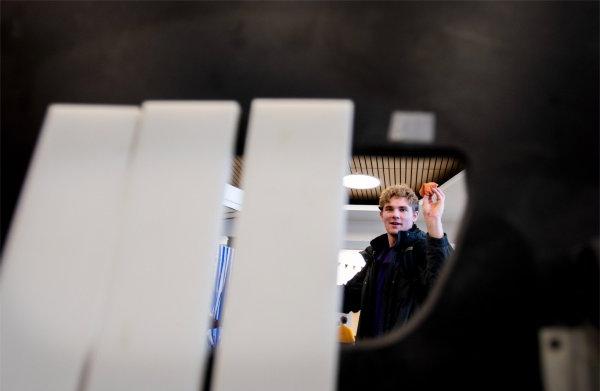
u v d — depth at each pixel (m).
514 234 0.37
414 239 1.08
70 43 0.47
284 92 0.43
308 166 0.35
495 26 0.43
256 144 0.37
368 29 0.44
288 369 0.32
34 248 0.36
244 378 0.32
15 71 0.47
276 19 0.45
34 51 0.47
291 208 0.34
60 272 0.35
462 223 0.39
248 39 0.45
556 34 0.42
